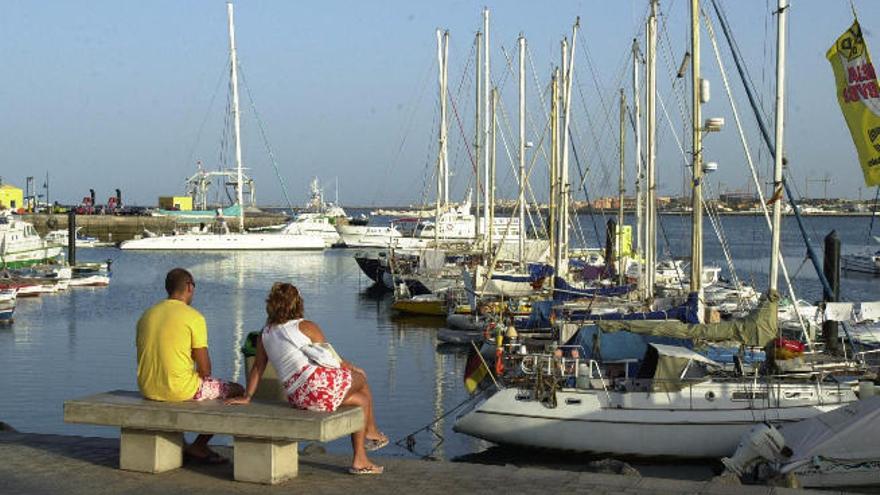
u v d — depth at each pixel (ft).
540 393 67.31
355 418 31.30
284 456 31.55
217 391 32.83
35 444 36.86
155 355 32.19
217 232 388.57
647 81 107.34
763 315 68.28
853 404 56.59
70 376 103.81
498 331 90.12
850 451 54.29
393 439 74.59
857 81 65.31
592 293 113.19
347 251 373.40
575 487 31.09
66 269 216.74
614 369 71.31
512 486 31.17
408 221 428.56
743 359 69.82
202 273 269.23
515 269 166.61
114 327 148.05
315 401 30.73
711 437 65.21
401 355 122.62
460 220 282.56
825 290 86.17
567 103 146.20
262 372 32.48
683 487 31.09
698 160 88.99
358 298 205.16
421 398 92.58
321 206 504.84
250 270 281.13
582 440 66.54
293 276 261.03
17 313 167.22
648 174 106.73
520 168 172.14
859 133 65.87
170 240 363.97
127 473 32.42
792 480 51.31
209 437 33.94
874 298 200.34
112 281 235.81
